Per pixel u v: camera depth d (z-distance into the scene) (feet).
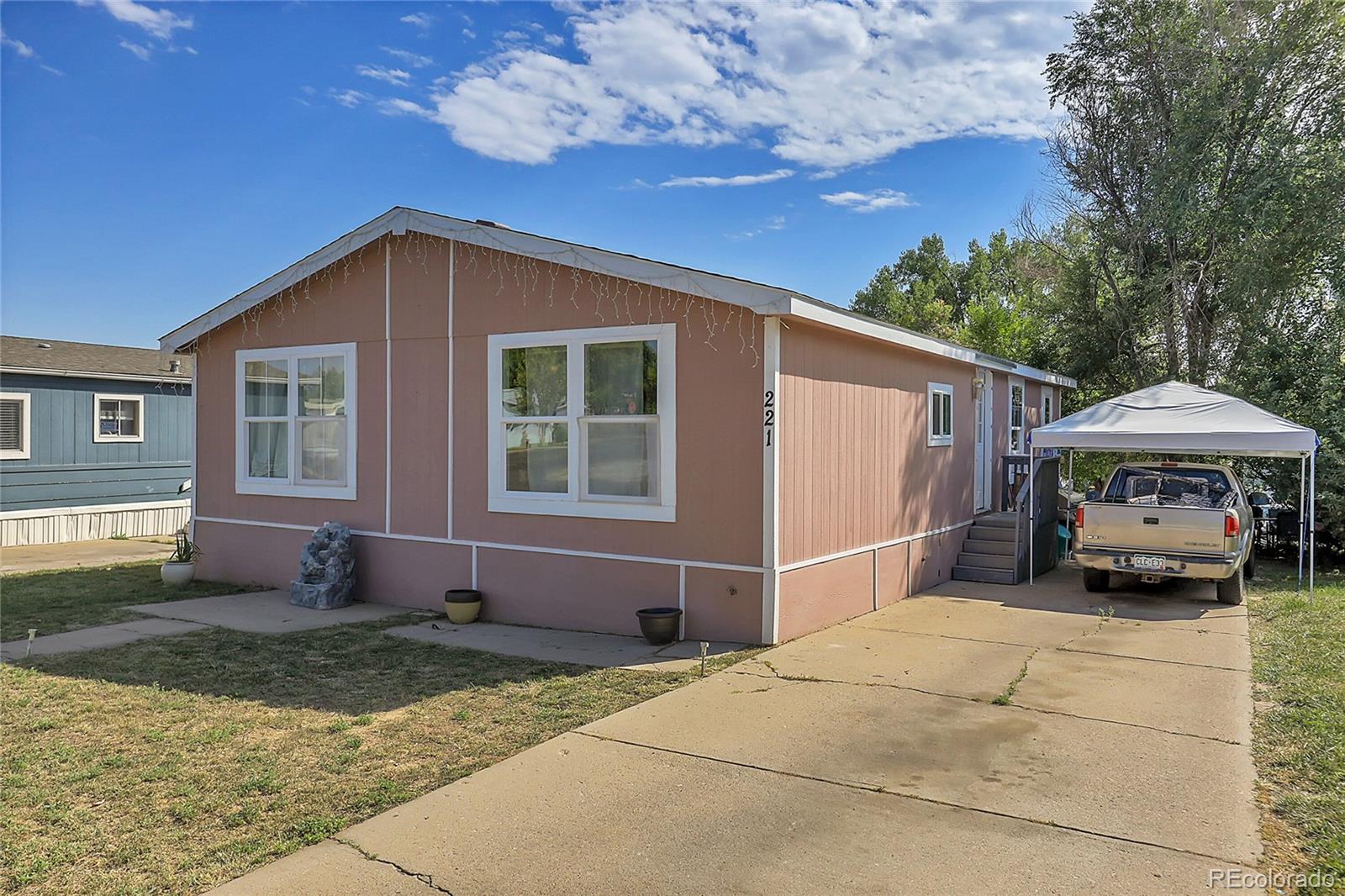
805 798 15.10
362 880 12.40
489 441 31.71
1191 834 13.58
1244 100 55.98
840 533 30.76
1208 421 36.65
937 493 40.24
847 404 31.32
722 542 27.25
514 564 31.19
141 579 40.91
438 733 18.93
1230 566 32.76
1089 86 64.80
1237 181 56.95
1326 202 52.01
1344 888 11.72
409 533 33.86
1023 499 40.91
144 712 20.59
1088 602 34.83
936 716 19.63
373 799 15.33
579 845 13.43
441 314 32.86
